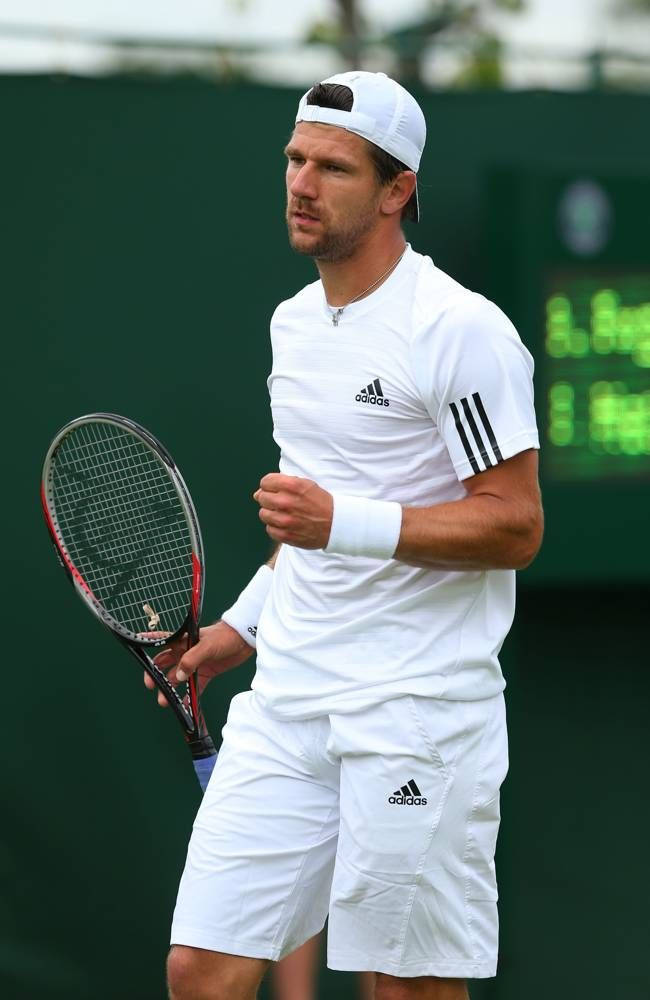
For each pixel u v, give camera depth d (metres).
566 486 15.70
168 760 15.31
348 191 9.40
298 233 9.54
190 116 15.09
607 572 15.80
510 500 9.24
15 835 15.14
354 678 9.66
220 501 15.28
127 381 15.07
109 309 15.02
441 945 9.89
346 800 9.75
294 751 10.04
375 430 9.53
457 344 9.16
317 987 15.53
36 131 14.84
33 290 14.90
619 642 16.19
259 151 15.22
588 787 16.16
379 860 9.66
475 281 15.73
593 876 16.11
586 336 15.62
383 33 17.33
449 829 9.70
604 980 16.09
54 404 14.97
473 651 9.63
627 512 15.79
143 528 13.06
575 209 15.49
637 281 15.63
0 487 14.95
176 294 15.12
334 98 9.45
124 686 15.21
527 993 15.96
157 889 15.31
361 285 9.59
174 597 13.06
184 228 15.10
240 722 10.40
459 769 9.66
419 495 9.60
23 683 15.11
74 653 15.14
